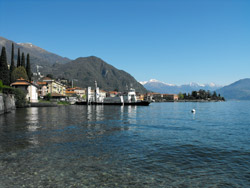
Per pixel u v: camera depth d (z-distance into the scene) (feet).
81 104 454.40
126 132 79.51
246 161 44.47
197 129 90.48
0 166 40.19
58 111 211.20
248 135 75.72
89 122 113.09
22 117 138.72
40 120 120.47
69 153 48.91
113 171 37.93
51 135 71.77
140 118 141.28
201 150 53.06
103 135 72.54
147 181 33.96
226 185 32.83
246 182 33.94
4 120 119.14
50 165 40.73
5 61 297.33
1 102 166.20
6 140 63.10
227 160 45.09
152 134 75.66
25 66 378.73
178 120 130.21
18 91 265.54
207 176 36.19
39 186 32.19
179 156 47.50
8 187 31.91
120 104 431.02
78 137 68.44
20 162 42.45
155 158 45.73
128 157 46.16
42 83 438.81
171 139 66.59
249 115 182.91
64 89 600.39
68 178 34.94
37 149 52.37
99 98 477.36
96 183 33.19
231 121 127.24
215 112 230.07
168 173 37.29
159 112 217.36
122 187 31.91
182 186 32.40
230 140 66.03
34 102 306.55
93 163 42.04
